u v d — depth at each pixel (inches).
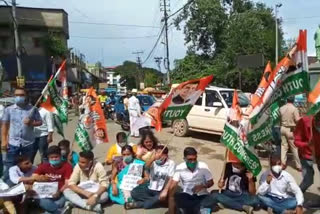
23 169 258.5
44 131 334.0
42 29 1769.2
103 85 3203.7
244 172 267.1
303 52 241.8
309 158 269.6
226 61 1305.4
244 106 522.6
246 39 1290.6
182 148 505.0
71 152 342.0
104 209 271.6
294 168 384.2
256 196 260.7
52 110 340.5
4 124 288.8
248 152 255.9
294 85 245.9
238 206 259.3
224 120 528.1
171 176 273.1
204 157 448.8
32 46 1742.1
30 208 267.1
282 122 374.9
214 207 264.2
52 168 261.0
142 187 273.7
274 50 1316.4
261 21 1375.5
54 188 259.6
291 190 249.4
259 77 1242.6
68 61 1940.2
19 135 287.3
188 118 580.4
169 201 254.4
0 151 294.0
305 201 282.0
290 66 243.8
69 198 260.8
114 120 885.2
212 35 1464.1
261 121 252.8
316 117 265.9
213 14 1421.0
